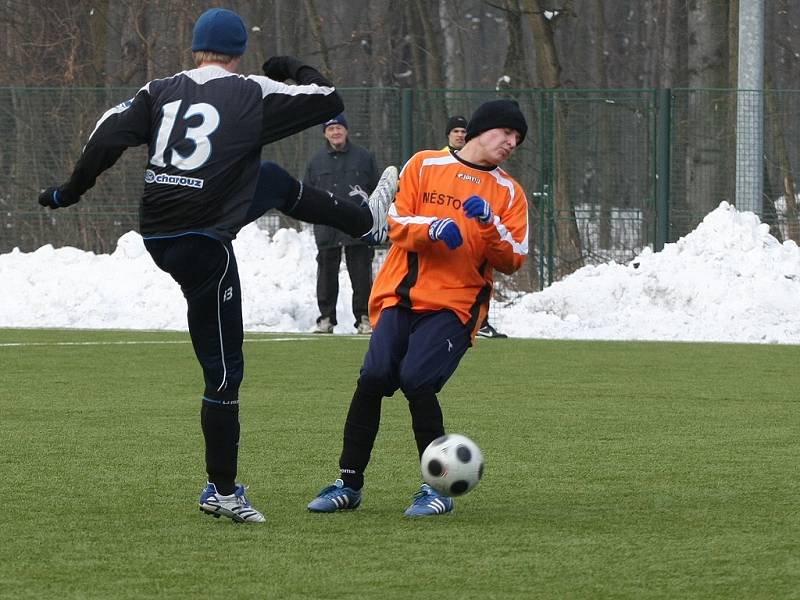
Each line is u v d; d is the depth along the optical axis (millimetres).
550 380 35875
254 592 14344
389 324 18844
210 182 17141
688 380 35969
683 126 59531
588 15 118500
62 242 61406
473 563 15688
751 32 58562
